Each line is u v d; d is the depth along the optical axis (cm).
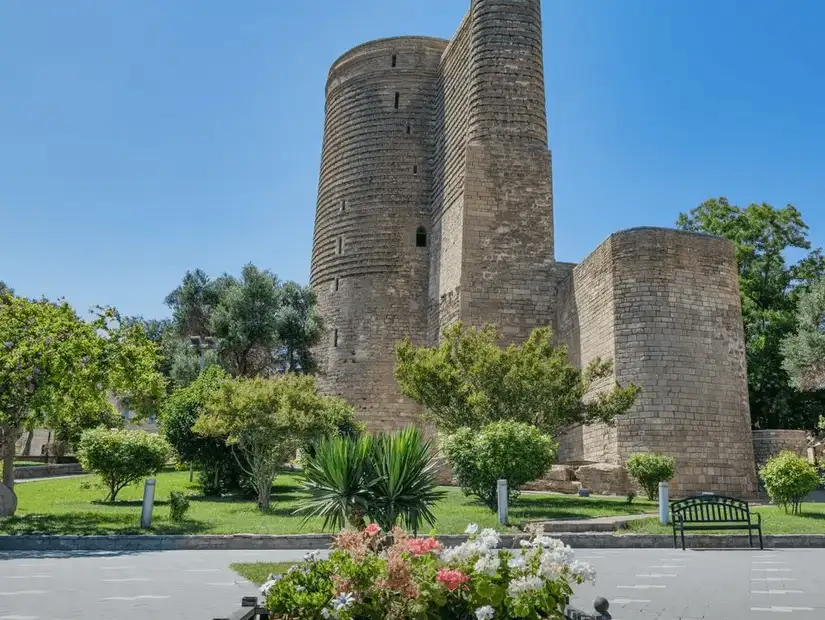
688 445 2534
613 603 808
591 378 2331
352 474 1043
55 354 1533
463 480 1833
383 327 3962
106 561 1132
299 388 2067
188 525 1495
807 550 1347
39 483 2767
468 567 503
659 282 2648
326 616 457
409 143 4194
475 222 3300
